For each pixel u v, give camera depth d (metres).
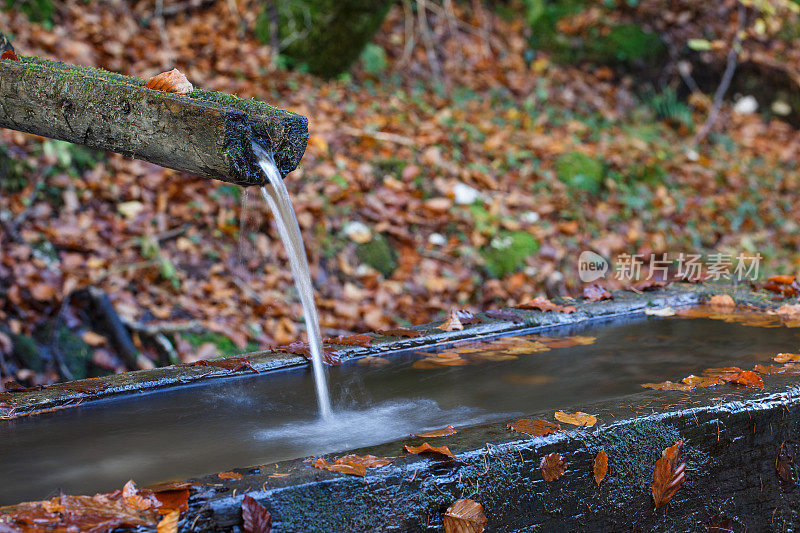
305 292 2.17
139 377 2.28
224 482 1.53
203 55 6.18
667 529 1.96
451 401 2.21
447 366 2.52
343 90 6.34
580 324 3.00
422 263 4.84
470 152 5.91
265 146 1.82
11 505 1.51
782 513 2.14
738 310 3.18
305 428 2.01
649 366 2.48
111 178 4.63
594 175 6.11
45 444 1.89
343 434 1.97
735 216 6.38
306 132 1.86
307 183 5.02
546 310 3.00
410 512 1.63
